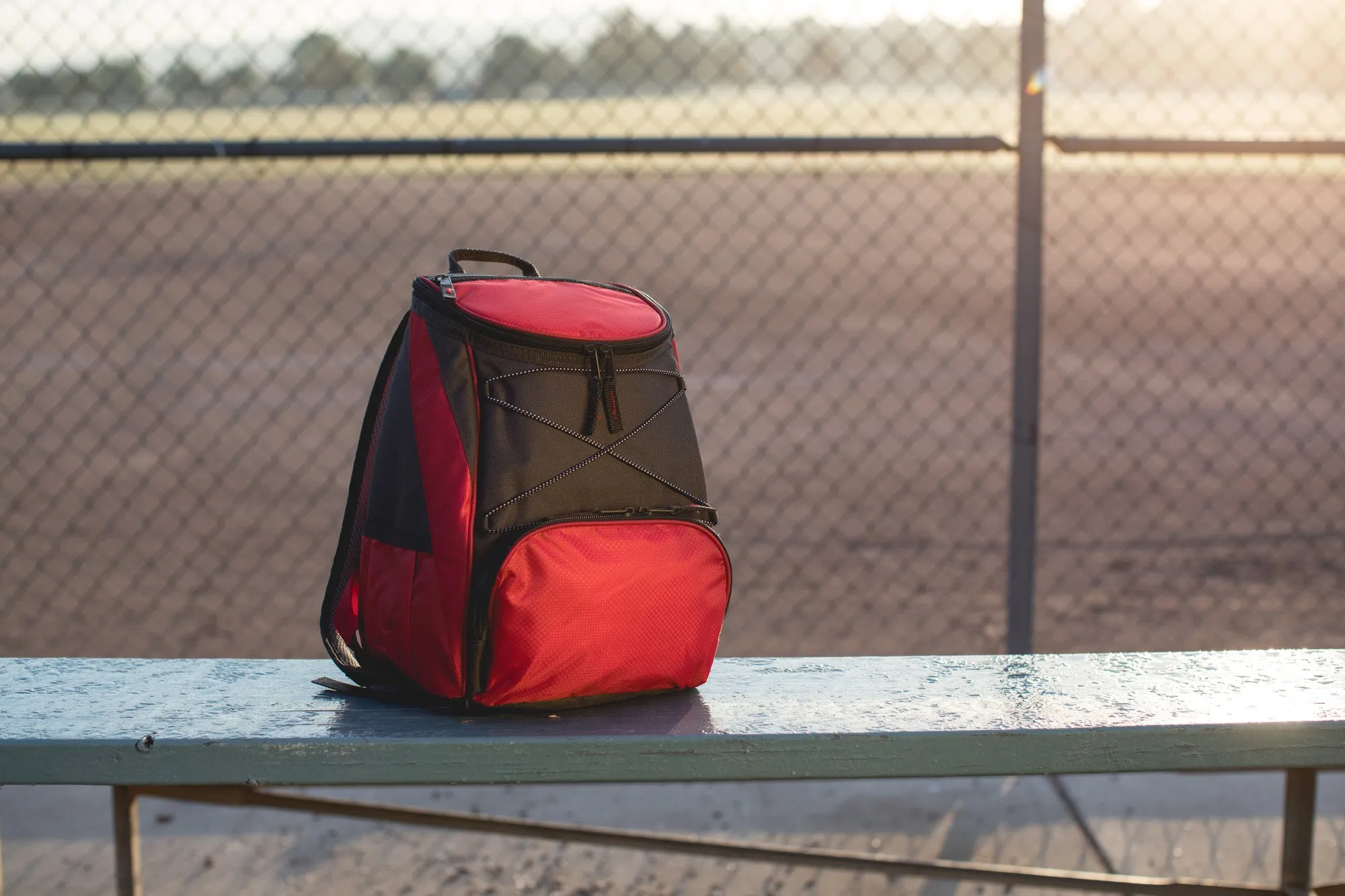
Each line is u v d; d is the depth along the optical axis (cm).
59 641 421
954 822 282
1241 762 153
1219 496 630
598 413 144
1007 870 211
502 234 1764
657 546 145
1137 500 625
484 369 141
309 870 262
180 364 984
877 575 502
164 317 1207
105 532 559
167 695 156
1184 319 1228
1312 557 526
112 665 169
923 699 159
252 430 771
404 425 145
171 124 1286
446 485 139
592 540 142
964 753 148
